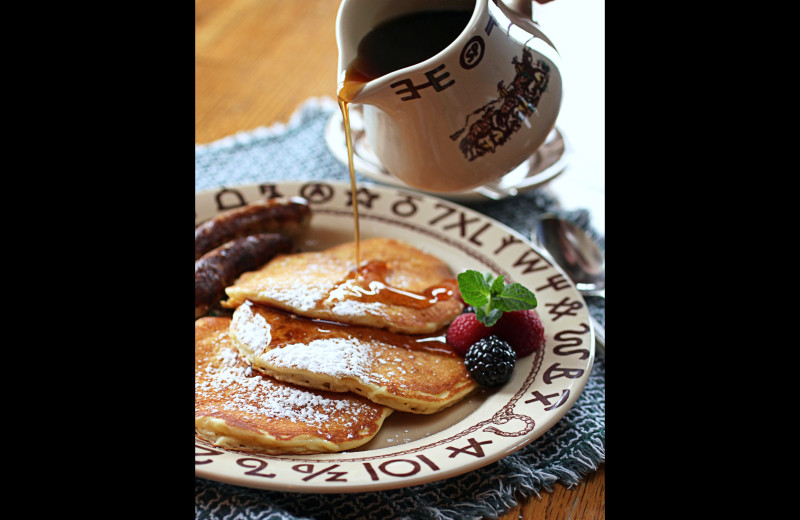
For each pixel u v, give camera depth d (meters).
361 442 0.45
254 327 0.50
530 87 0.47
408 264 0.56
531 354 0.50
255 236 0.56
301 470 0.43
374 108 0.48
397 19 0.49
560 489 0.45
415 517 0.43
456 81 0.45
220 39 0.83
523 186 0.60
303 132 0.70
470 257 0.57
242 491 0.43
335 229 0.60
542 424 0.45
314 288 0.52
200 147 0.68
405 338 0.51
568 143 0.63
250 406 0.46
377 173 0.61
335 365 0.47
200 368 0.49
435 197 0.62
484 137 0.47
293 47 0.82
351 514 0.43
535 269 0.55
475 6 0.47
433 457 0.44
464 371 0.49
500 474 0.45
